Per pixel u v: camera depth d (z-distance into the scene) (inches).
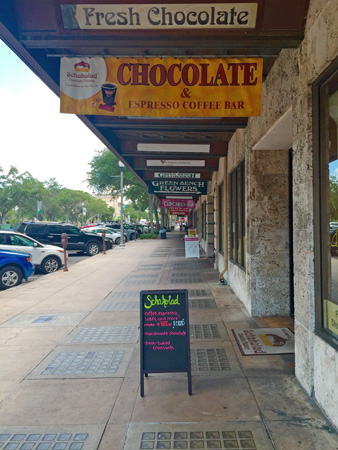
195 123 275.6
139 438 120.9
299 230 154.2
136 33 154.3
